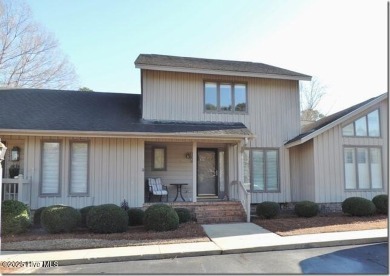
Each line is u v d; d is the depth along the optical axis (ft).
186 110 44.93
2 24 81.71
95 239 28.14
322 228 32.14
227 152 46.55
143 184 39.78
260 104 47.29
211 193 47.50
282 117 47.70
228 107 46.37
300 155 46.83
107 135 37.70
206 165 47.78
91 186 38.81
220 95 46.39
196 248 24.97
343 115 44.80
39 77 87.04
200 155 47.75
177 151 46.57
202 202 39.50
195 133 39.63
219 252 24.54
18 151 40.91
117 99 50.93
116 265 22.07
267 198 45.78
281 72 47.91
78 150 39.19
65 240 27.81
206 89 46.09
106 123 40.40
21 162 40.78
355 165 44.24
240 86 47.11
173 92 44.86
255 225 34.99
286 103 48.11
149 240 27.81
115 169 39.52
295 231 30.89
